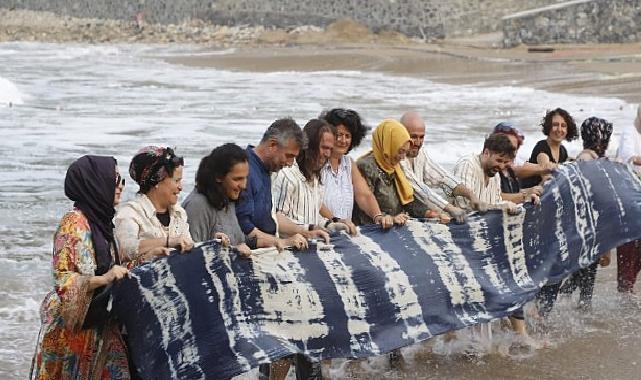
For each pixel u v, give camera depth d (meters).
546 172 7.07
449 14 48.69
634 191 7.43
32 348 6.27
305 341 5.26
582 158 7.37
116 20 62.66
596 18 40.06
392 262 5.74
